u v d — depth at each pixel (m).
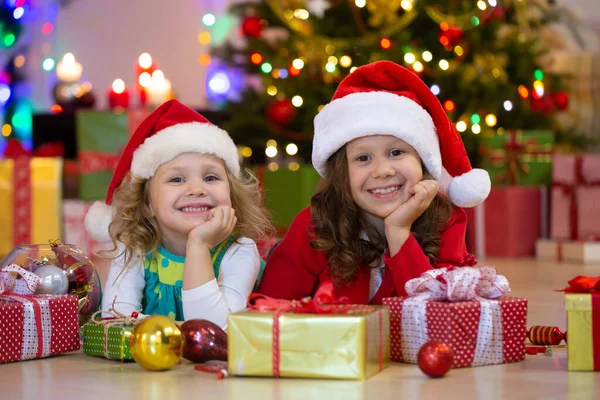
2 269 2.30
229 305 2.38
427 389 1.77
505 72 6.21
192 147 2.44
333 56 5.92
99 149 5.82
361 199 2.41
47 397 1.76
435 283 2.07
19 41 9.31
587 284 1.96
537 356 2.17
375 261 2.49
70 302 2.27
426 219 2.48
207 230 2.34
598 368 1.96
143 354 2.00
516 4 6.43
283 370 1.88
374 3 5.96
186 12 8.97
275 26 6.40
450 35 5.92
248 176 2.94
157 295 2.54
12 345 2.16
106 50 9.25
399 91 2.50
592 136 7.30
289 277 2.57
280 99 5.95
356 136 2.38
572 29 7.41
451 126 2.54
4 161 5.58
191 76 8.95
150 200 2.53
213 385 1.85
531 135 5.99
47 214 5.60
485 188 2.51
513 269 4.82
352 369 1.86
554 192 5.77
